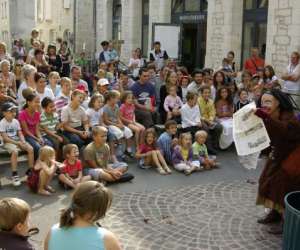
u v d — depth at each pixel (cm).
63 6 2617
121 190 631
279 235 500
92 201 263
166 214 552
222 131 862
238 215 553
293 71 969
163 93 921
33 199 591
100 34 2189
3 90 812
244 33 1305
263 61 1138
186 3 1548
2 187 630
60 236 265
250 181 681
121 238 486
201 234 500
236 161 797
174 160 733
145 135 743
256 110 450
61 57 1380
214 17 1362
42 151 614
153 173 714
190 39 1558
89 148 658
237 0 1288
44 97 745
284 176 482
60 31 2683
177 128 822
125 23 1903
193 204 586
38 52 1107
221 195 621
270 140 474
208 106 876
